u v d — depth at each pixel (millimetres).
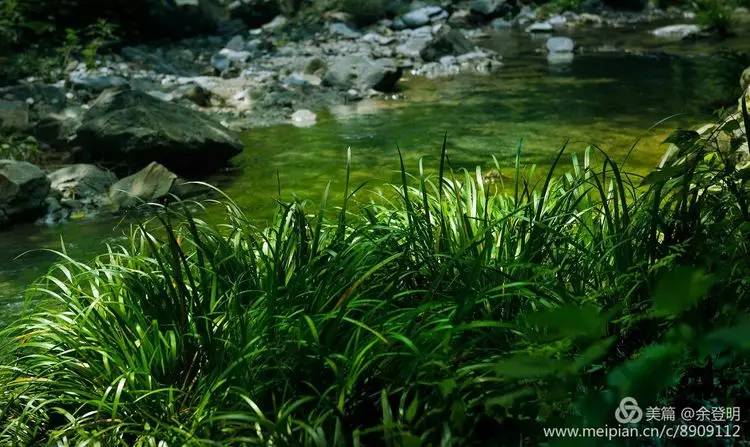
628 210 3721
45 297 5004
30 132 8969
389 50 14711
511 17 18922
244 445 2789
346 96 11320
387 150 8438
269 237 4055
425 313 3143
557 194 4074
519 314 3137
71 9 14047
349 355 3020
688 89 11000
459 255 3207
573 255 3547
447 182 4312
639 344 3117
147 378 3158
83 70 12414
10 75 11602
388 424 2621
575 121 9398
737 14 18953
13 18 12977
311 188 7188
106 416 3150
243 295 3488
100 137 7871
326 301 3199
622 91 11086
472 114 10039
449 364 2939
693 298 1519
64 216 6891
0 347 3676
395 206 4660
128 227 6512
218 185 7496
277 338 3125
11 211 6691
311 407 2996
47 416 3217
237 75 12789
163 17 15062
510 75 12789
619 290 3252
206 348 3168
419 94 11578
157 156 7832
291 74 12633
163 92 11297
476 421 2725
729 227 3229
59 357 3393
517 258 3406
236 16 17078
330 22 16875
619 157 7688
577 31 17469
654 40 15836
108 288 3621
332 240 3643
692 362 2828
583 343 2834
